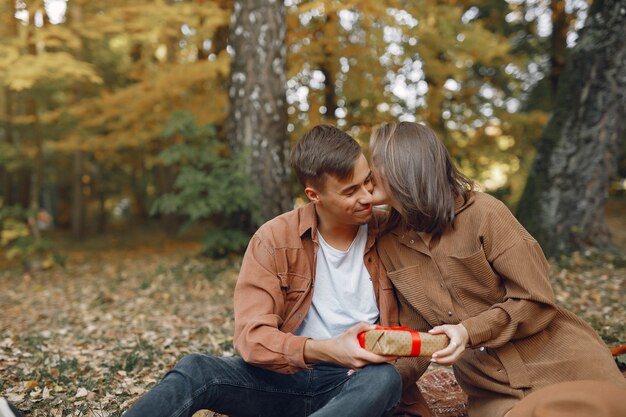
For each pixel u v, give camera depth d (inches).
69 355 160.2
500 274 79.0
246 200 307.1
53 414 109.7
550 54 471.8
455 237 80.7
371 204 82.0
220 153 434.9
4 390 124.6
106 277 347.3
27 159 486.3
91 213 931.3
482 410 80.7
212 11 355.9
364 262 86.9
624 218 608.4
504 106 510.3
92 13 370.0
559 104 279.3
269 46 312.7
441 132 455.2
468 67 472.4
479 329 74.3
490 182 640.4
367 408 71.2
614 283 226.5
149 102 406.9
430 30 388.8
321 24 395.2
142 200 917.8
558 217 273.7
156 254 471.5
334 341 75.2
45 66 324.8
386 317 85.6
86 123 434.9
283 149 319.9
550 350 77.9
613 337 145.7
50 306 269.0
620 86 266.2
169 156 308.0
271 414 86.1
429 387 111.7
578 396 62.1
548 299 75.5
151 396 72.7
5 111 466.0
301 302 85.3
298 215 88.0
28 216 404.5
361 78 415.2
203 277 291.9
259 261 85.0
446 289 82.0
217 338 176.9
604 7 264.2
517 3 498.6
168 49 430.3
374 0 331.0
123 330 200.1
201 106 414.0
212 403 79.4
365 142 390.9
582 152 271.1
